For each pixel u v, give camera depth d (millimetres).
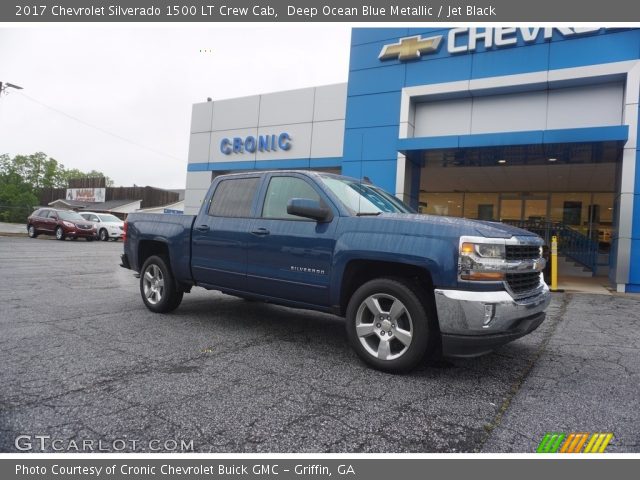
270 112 16547
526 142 10258
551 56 10891
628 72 10078
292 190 4715
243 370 3791
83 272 10492
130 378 3510
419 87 12438
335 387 3473
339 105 15250
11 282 8531
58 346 4320
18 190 64562
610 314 7148
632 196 9938
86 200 50781
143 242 6223
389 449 2572
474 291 3449
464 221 3818
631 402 3342
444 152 11836
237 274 4938
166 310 5918
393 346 3957
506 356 4512
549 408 3195
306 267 4336
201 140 18172
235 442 2584
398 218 3902
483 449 2602
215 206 5406
